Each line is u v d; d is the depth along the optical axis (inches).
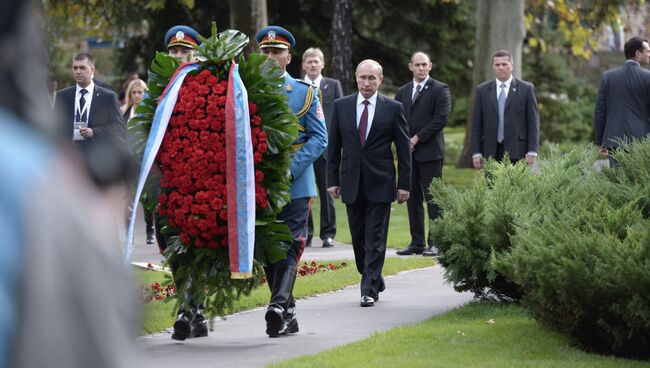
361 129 522.9
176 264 406.6
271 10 1632.6
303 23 1697.8
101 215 71.7
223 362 365.4
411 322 451.5
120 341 69.1
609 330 357.1
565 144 1818.4
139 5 1557.6
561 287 358.9
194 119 391.5
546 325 386.0
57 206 68.6
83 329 67.8
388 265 644.1
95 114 626.8
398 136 523.5
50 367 66.4
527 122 715.4
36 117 70.7
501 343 382.6
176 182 393.7
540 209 470.6
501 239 468.4
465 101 1882.4
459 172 1460.4
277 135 395.5
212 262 402.3
